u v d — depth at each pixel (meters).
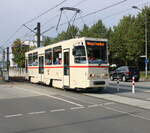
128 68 29.20
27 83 25.81
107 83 15.35
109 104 11.19
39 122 7.73
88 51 14.93
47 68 20.08
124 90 17.66
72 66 15.91
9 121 7.90
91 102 11.73
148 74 45.19
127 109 9.95
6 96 14.06
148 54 43.69
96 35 52.69
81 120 7.98
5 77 31.42
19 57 56.91
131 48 45.00
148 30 42.03
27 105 10.85
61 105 10.84
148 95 14.55
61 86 17.31
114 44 51.47
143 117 8.46
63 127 7.10
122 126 7.22
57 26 23.67
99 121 7.84
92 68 14.81
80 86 15.16
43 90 17.45
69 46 16.31
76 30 41.31
